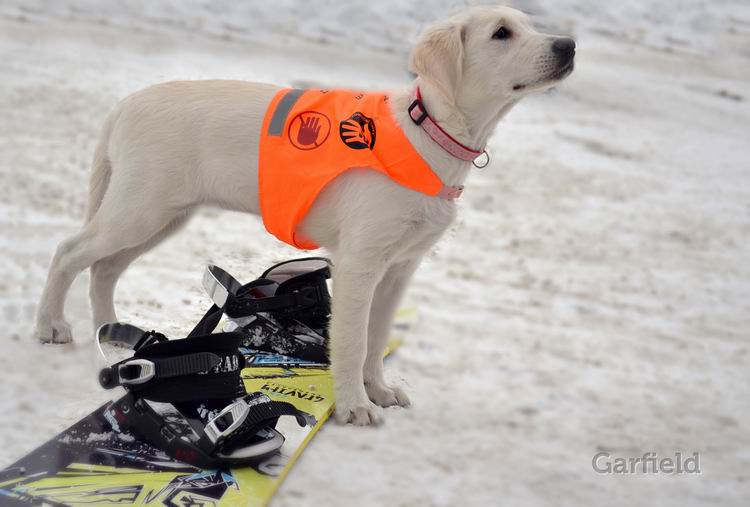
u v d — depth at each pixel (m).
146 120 2.90
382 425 2.73
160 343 2.39
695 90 11.80
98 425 2.44
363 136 2.69
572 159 7.91
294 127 2.78
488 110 2.72
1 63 8.61
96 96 7.79
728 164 8.38
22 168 5.51
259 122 2.83
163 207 2.94
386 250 2.69
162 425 2.34
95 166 3.14
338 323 2.70
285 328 3.23
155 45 10.60
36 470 2.17
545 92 2.91
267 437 2.40
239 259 4.38
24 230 4.36
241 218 5.19
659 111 10.48
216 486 2.18
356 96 2.86
